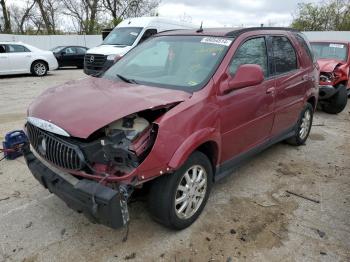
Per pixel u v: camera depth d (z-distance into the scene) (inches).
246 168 185.8
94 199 97.9
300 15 1296.8
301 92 199.8
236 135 143.9
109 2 1365.7
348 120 304.7
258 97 153.5
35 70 594.2
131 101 110.8
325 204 149.9
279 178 174.6
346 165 195.0
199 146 125.7
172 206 117.1
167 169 108.2
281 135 191.8
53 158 111.5
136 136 104.7
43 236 122.7
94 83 138.9
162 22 498.9
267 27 177.2
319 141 238.2
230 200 150.0
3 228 126.6
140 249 116.7
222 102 131.0
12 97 378.9
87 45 1105.4
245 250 117.6
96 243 119.5
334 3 1245.7
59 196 111.5
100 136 104.6
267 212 141.5
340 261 114.0
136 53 167.3
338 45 363.6
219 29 161.5
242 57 146.8
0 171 173.3
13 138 186.9
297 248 119.7
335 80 305.0
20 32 1461.6
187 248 117.8
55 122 107.7
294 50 194.2
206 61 138.6
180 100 116.8
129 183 101.1
